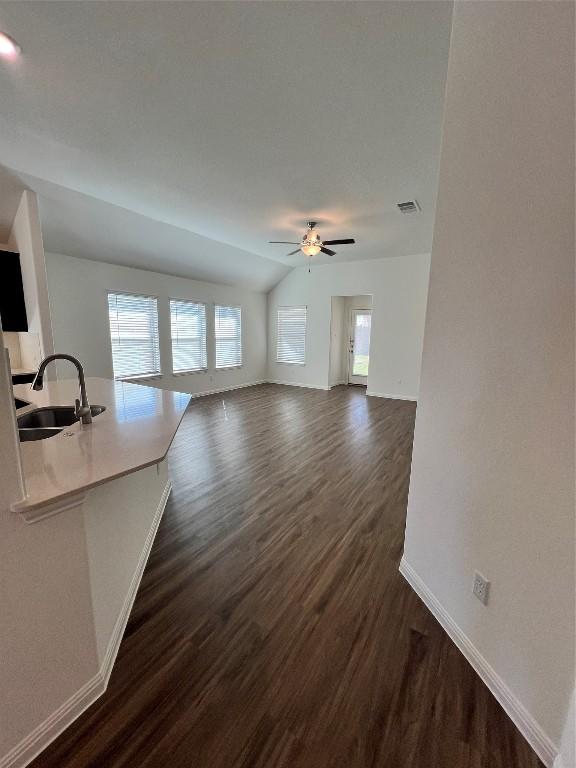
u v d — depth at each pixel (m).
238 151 2.85
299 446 4.18
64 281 4.83
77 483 1.12
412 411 6.04
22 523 1.01
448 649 1.49
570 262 0.98
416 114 2.36
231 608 1.70
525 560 1.16
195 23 1.67
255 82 2.07
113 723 1.18
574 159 0.96
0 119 2.44
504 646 1.25
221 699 1.27
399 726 1.19
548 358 1.06
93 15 1.62
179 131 2.58
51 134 2.63
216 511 2.64
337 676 1.36
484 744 1.14
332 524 2.48
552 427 1.06
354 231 5.20
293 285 8.27
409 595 1.80
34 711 1.09
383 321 7.14
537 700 1.12
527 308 1.14
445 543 1.59
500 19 1.22
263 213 4.36
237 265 6.82
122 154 2.92
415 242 5.85
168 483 2.94
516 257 1.18
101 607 1.35
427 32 1.71
